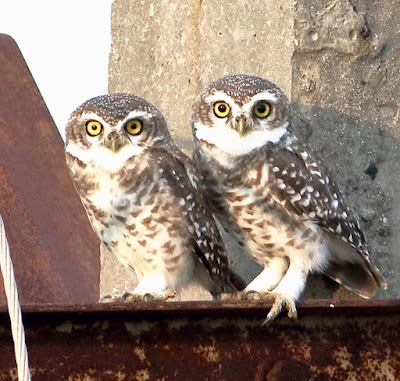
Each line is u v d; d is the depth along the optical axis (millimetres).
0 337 8273
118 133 11336
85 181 11516
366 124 12000
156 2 13242
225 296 10758
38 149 14086
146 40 13352
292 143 11539
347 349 8953
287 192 11305
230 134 11438
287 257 11523
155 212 11305
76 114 11555
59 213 13492
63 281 12844
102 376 8414
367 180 12016
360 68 11977
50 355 8344
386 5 12055
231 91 11453
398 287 12070
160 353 8539
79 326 8406
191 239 11398
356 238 11484
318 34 11773
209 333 8664
